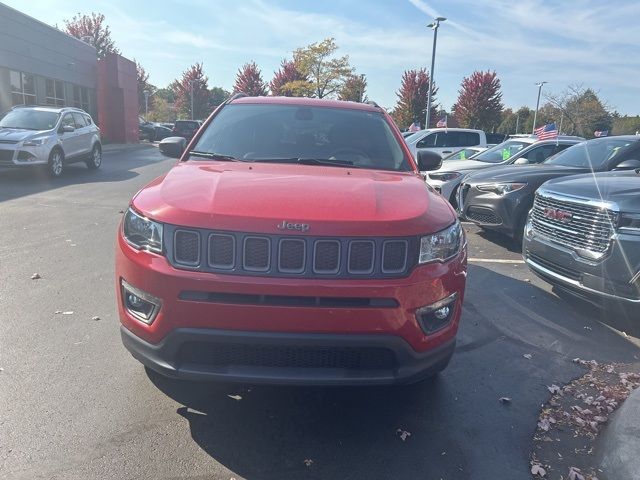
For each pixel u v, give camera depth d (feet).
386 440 10.48
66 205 34.68
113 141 118.73
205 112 240.53
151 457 9.61
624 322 17.12
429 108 89.92
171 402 11.43
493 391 12.53
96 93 111.55
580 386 12.92
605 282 15.88
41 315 15.90
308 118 15.29
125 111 119.55
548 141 35.22
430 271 9.92
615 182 17.25
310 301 9.36
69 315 15.97
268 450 10.00
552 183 18.88
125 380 12.26
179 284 9.39
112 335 14.66
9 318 15.60
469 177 28.73
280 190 10.62
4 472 9.02
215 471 9.32
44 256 22.29
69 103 98.27
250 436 10.39
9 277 19.35
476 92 163.22
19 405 11.08
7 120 49.83
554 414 11.64
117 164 66.74
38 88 85.46
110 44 177.06
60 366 12.81
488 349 14.82
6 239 25.04
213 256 9.51
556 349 14.99
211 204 9.91
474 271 22.67
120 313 10.53
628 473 9.25
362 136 14.82
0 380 12.05
